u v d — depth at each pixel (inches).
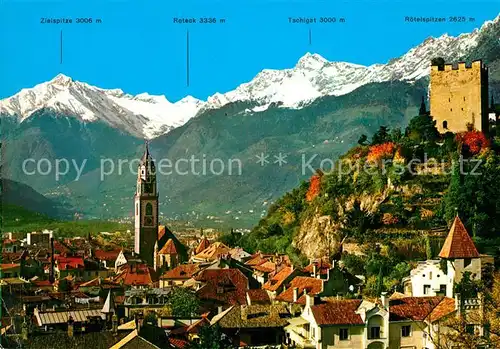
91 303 7509.8
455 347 4992.6
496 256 7662.4
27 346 5349.4
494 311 5275.6
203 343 5605.3
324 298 6692.9
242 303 7647.6
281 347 5777.6
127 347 5226.4
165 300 7485.2
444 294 6294.3
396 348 5649.6
